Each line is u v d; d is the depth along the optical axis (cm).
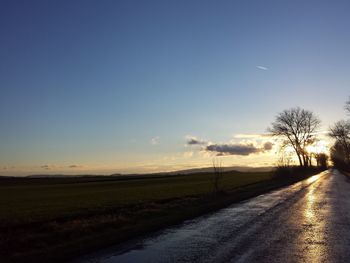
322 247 1228
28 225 1977
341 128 10275
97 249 1234
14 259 1100
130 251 1202
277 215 2030
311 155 11162
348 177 7262
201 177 9906
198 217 1998
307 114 10069
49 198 4309
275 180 6406
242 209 2342
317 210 2234
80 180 10712
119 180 9894
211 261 1059
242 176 9069
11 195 5119
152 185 6631
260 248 1216
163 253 1169
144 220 1922
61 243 1368
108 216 2134
